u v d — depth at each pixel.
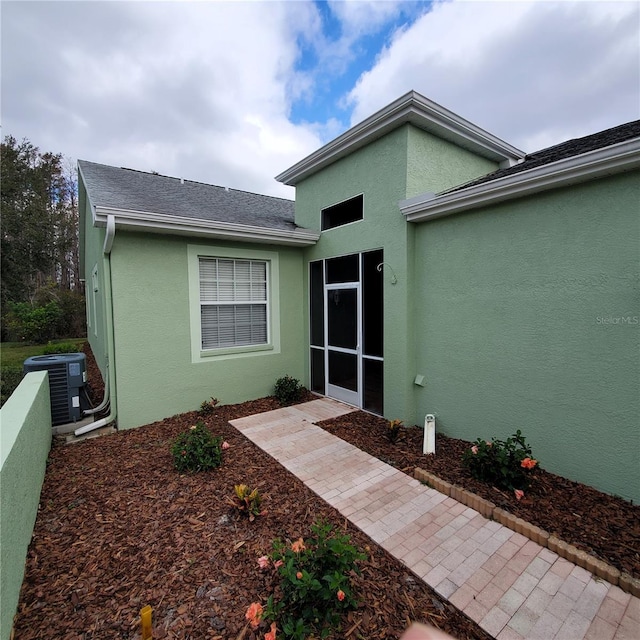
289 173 7.08
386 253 5.28
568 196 3.36
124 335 5.20
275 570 2.38
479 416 4.32
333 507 3.20
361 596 2.17
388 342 5.34
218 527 2.89
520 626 1.98
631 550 2.47
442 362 4.77
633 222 2.94
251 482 3.66
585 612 2.07
